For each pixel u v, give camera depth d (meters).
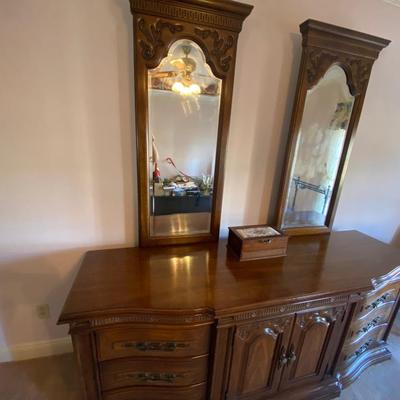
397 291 1.37
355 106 1.38
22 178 1.07
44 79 0.98
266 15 1.16
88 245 1.26
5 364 1.34
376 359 1.47
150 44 0.97
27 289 1.25
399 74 1.51
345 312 1.13
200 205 1.30
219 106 1.16
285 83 1.30
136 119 1.06
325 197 1.55
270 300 0.92
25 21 0.90
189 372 0.97
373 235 1.98
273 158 1.42
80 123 1.07
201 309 0.86
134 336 0.88
